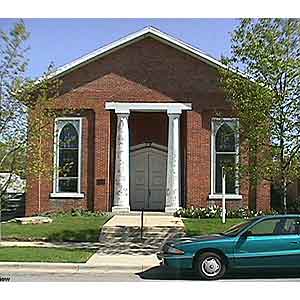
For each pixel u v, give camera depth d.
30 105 18.41
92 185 26.77
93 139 26.86
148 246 19.31
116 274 14.38
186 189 26.53
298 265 13.00
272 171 18.20
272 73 17.61
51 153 20.52
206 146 26.58
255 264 13.01
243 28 18.05
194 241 13.26
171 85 26.84
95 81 26.97
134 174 29.22
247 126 18.23
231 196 26.30
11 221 24.09
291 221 13.23
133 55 27.02
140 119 29.36
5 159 18.12
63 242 20.06
